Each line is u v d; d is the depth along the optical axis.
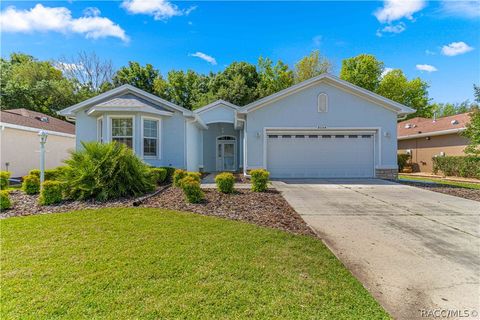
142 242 4.31
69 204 6.84
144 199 7.38
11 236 4.53
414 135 20.08
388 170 12.98
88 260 3.63
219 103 19.52
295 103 13.02
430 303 2.86
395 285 3.22
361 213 6.66
